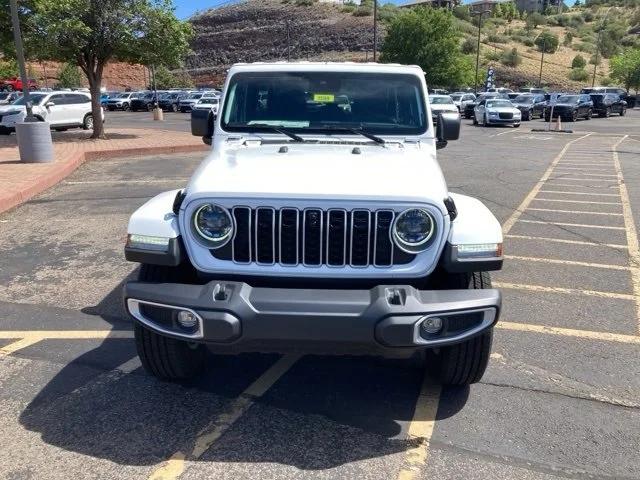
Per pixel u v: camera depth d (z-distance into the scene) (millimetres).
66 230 7973
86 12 19094
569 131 28094
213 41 127625
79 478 2996
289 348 3105
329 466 3105
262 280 3260
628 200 10203
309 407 3670
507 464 3131
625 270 6328
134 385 3912
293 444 3287
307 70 4445
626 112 51188
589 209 9430
